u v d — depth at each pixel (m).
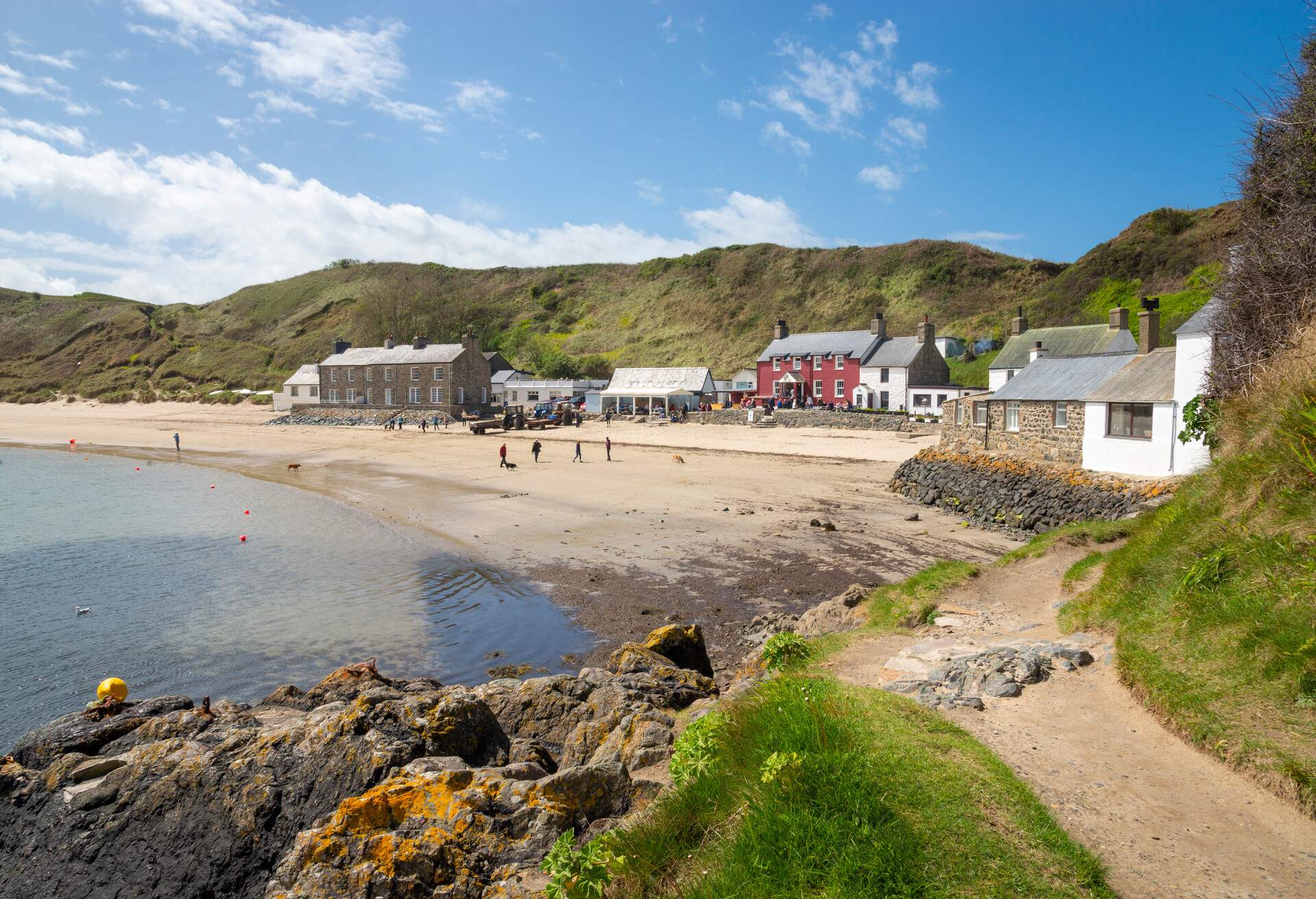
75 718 10.88
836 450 47.75
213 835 8.20
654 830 5.34
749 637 16.38
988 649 9.16
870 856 4.34
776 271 111.19
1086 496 25.03
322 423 79.06
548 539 26.47
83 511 33.47
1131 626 8.48
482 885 6.10
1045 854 4.49
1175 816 5.15
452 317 112.69
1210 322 16.83
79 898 8.31
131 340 124.31
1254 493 8.63
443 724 8.55
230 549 26.06
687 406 73.00
